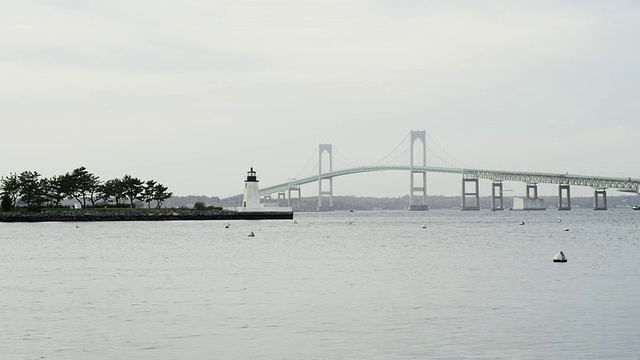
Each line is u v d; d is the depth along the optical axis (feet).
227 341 95.30
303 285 151.94
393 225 587.27
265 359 85.97
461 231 452.35
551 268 185.26
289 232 440.45
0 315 115.34
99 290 145.79
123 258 230.48
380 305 123.13
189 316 113.50
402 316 112.16
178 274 177.37
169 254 247.70
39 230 460.14
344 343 93.61
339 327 103.81
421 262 207.92
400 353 88.22
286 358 86.33
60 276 174.40
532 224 592.60
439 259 218.59
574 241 320.70
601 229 469.57
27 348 92.07
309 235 398.21
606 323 104.53
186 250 268.62
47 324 107.34
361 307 121.19
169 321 109.29
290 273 177.99
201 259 224.74
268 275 173.37
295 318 111.04
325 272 179.93
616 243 301.43
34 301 130.41
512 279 160.04
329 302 126.93
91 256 239.91
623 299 127.03
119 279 166.61
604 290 139.33
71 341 95.81
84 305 125.29
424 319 109.40
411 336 97.45
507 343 92.68
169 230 462.19
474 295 134.31
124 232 430.61
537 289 142.00
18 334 100.32
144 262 214.69
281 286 150.30
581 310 115.65
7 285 155.53
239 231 449.06
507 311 115.65
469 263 202.90
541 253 240.73
